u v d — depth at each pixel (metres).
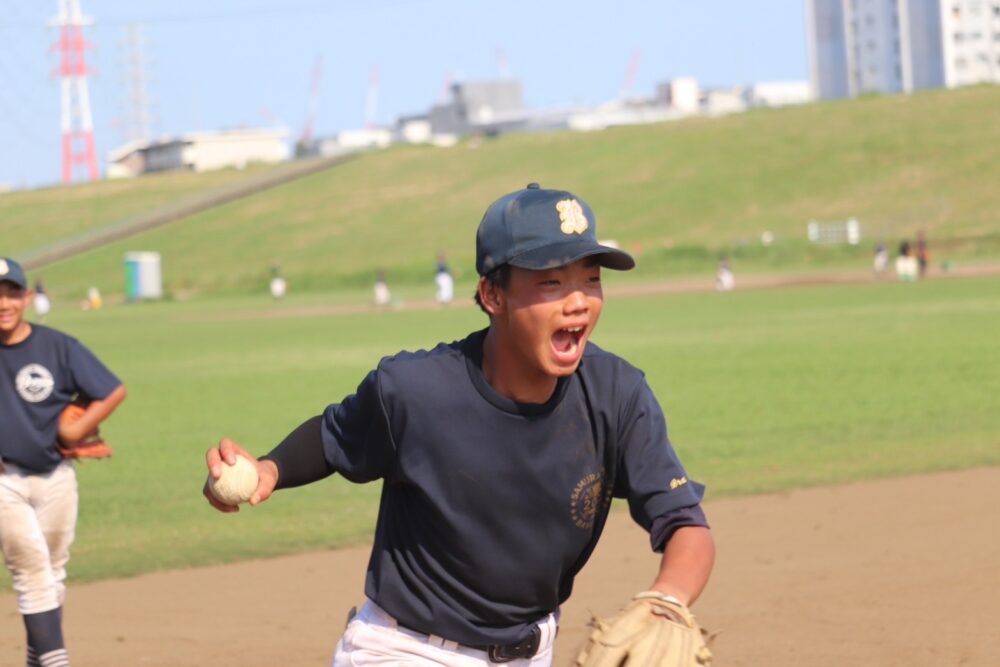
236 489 12.59
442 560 13.12
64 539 23.30
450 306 184.88
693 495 12.84
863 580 29.03
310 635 26.61
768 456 48.12
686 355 90.44
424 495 12.85
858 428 54.50
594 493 12.98
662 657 10.85
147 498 45.81
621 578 30.42
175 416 70.00
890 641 24.38
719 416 60.12
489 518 12.82
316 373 91.75
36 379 22.44
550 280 11.88
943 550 31.61
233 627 27.42
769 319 123.06
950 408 59.28
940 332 99.44
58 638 22.45
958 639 24.33
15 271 22.19
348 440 13.13
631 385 12.88
